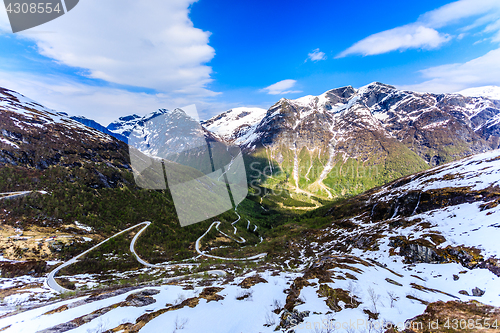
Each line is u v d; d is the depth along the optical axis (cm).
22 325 945
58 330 870
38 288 2692
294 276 1817
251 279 1669
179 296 1259
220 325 926
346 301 1110
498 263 1786
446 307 988
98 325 902
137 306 1113
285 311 1038
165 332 853
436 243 2567
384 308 1017
